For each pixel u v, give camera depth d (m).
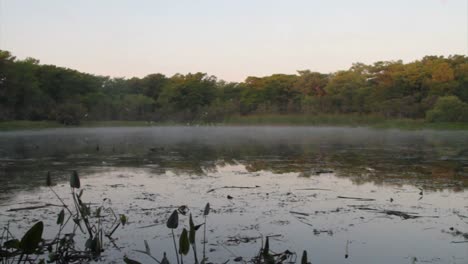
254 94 71.56
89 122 56.75
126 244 5.48
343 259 4.89
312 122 56.34
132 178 10.57
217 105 69.50
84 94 65.19
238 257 4.93
